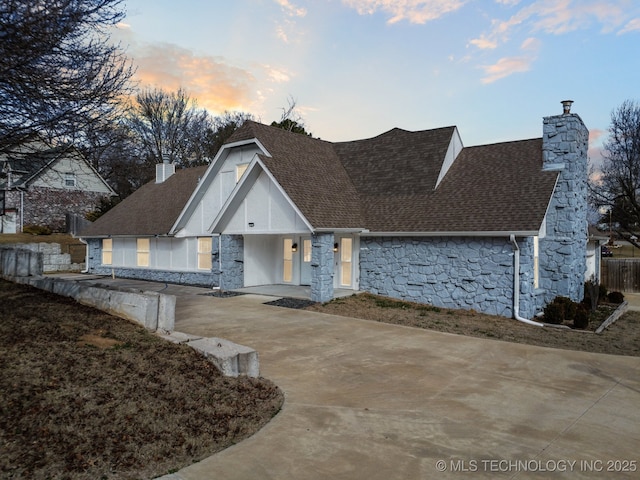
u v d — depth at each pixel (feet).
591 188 96.37
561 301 39.91
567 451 13.82
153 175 138.31
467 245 40.60
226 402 17.15
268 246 56.29
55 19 20.38
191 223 59.52
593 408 17.69
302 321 34.63
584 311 36.91
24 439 12.71
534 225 36.37
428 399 18.47
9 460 11.68
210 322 33.99
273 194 45.27
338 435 14.82
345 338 29.40
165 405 16.08
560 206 43.37
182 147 146.00
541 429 15.52
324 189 47.09
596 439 14.78
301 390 19.42
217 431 14.80
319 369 22.61
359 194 51.01
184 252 61.57
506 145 50.39
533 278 40.34
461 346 27.76
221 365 19.90
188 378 18.75
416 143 54.29
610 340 31.73
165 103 141.59
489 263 39.40
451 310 40.45
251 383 19.53
